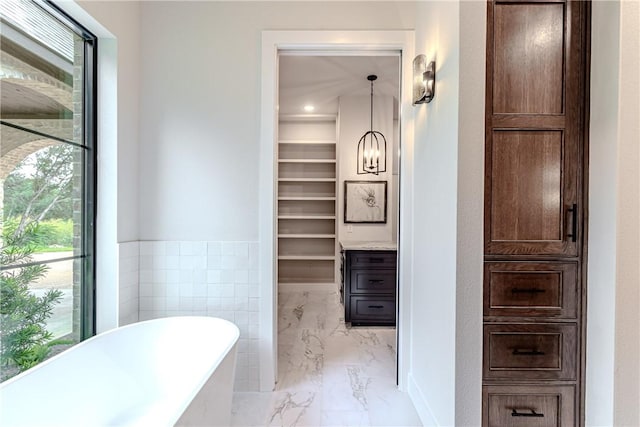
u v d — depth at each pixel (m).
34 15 1.51
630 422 1.32
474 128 1.40
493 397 1.45
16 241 1.44
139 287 2.10
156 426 1.54
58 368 1.44
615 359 1.31
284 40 2.07
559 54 1.44
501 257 1.44
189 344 1.91
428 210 1.76
